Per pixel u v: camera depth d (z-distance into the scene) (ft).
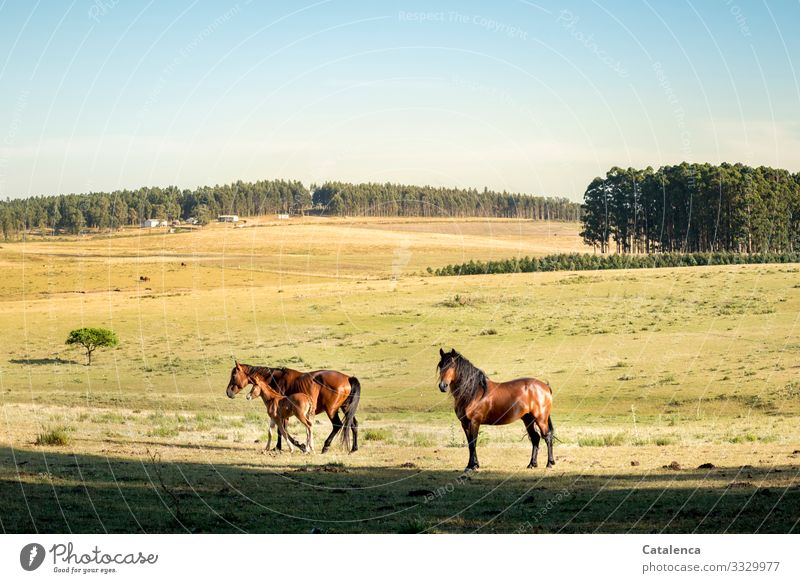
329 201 462.60
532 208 447.83
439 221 430.61
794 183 415.85
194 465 63.57
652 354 174.60
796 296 230.07
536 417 63.93
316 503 51.19
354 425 75.00
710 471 59.36
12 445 70.33
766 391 133.59
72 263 398.83
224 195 565.94
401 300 263.29
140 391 159.63
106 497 50.98
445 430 101.45
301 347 208.33
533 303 247.91
